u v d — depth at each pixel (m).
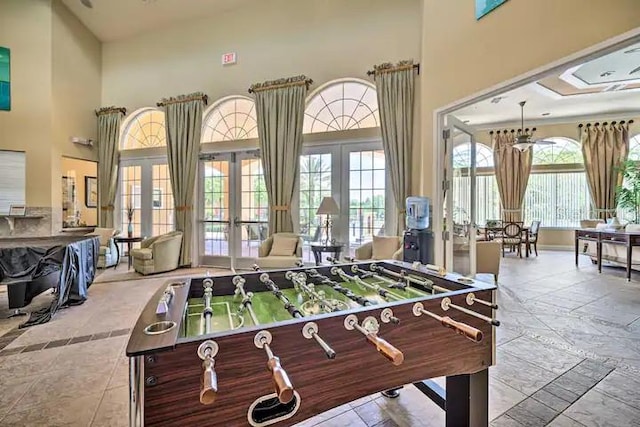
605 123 7.75
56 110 6.04
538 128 8.34
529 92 5.95
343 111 5.43
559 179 8.66
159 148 6.53
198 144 6.10
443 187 3.74
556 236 8.65
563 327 3.09
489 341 1.50
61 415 1.87
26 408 1.93
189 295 1.67
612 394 2.01
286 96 5.44
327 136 5.42
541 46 2.56
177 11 6.06
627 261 5.09
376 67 4.93
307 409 1.10
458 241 4.09
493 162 8.81
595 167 7.84
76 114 6.42
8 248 3.31
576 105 6.77
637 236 4.96
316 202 5.54
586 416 1.81
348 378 1.16
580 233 6.17
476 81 3.18
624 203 7.17
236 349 1.00
